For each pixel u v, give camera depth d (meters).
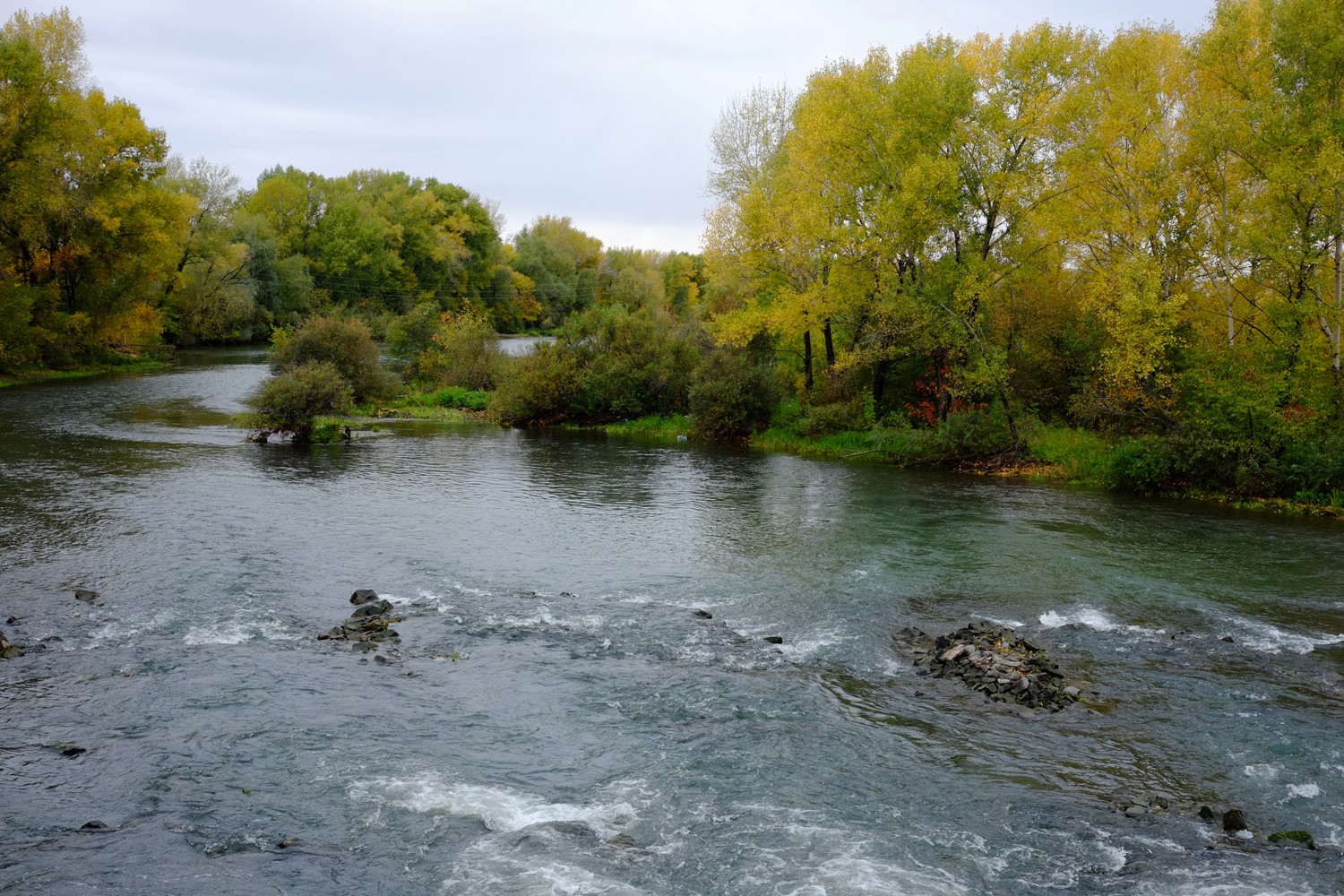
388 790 9.30
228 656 12.75
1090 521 23.53
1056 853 8.41
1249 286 31.28
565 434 42.31
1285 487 26.75
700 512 24.03
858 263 36.38
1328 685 12.62
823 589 17.06
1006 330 36.41
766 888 7.75
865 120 36.28
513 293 133.62
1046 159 34.12
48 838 8.24
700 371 42.00
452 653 13.23
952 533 21.92
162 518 20.83
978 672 12.69
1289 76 27.97
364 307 107.88
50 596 15.03
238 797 9.09
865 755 10.34
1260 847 8.55
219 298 86.19
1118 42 33.84
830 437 38.38
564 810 9.02
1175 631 14.96
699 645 13.87
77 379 55.31
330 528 20.70
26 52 50.09
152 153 61.53
